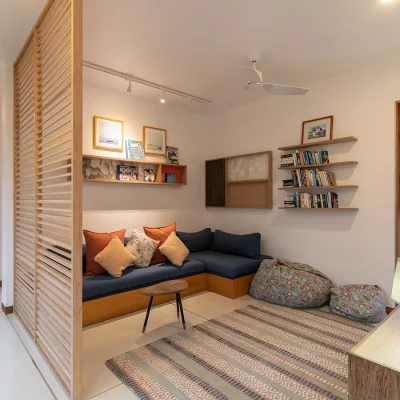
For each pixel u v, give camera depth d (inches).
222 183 191.9
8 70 124.9
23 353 92.8
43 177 102.7
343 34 103.7
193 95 165.5
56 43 83.7
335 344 97.3
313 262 148.6
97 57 120.4
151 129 175.0
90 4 86.8
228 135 192.4
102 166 153.8
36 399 71.6
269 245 168.9
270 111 167.8
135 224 168.1
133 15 92.8
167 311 128.0
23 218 113.3
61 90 80.8
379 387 43.6
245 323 114.5
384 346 49.5
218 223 199.8
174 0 85.7
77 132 71.0
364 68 130.2
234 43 110.0
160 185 180.5
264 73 136.1
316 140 146.0
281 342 98.9
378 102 126.0
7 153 124.9
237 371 82.1
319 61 124.4
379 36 105.0
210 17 94.1
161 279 137.5
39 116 96.7
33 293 100.3
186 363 86.4
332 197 135.6
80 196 71.3
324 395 71.7
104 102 154.9
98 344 98.6
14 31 101.0
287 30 101.4
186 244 175.8
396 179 121.0
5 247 128.1
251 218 179.0
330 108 141.8
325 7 89.1
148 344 98.4
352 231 134.0
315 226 147.9
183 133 193.0
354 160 133.3
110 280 120.5
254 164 175.6
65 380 75.3
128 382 77.4
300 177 144.9
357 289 123.0
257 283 143.8
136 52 116.6
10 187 125.5
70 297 72.0
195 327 111.4
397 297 62.5
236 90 158.2
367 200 129.2
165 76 139.6
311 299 127.1
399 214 122.6
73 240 70.0
